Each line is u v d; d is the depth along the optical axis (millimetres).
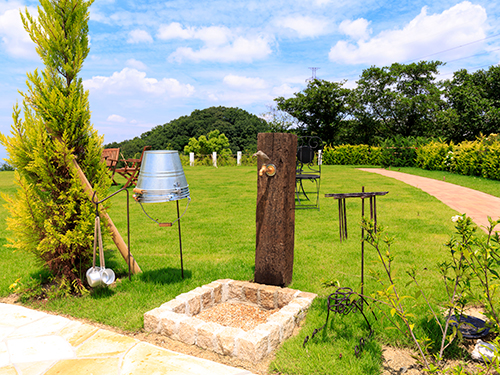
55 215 3963
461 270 2479
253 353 2562
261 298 3740
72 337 3008
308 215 8055
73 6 4062
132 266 4504
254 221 7648
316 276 4289
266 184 3877
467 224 2529
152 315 3080
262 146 3865
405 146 21203
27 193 3773
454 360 2551
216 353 2742
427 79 34938
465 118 29312
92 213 3996
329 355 2596
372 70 34594
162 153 3801
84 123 4168
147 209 9141
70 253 4020
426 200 9609
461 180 13672
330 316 3148
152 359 2641
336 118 38219
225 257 5223
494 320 2482
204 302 3676
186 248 5730
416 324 2930
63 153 3941
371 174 17094
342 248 5453
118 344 2879
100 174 4285
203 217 8117
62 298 3873
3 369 2533
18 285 3971
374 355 2588
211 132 67188
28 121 3820
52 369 2523
